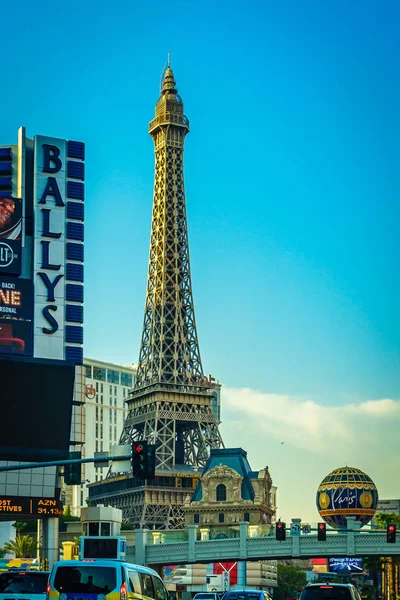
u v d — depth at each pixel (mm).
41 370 122562
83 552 108562
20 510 138125
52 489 140750
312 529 154875
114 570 49156
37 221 135000
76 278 136000
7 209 130250
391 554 154000
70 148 138750
